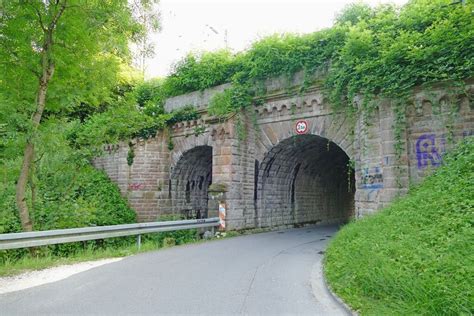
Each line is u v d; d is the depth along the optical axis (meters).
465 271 4.91
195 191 22.56
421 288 4.69
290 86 15.95
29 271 7.74
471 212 7.15
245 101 16.77
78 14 10.80
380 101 11.83
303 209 21.61
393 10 15.17
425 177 10.95
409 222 7.96
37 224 14.16
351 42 12.86
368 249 6.99
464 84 10.49
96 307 5.22
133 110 16.80
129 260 9.17
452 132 10.73
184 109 20.28
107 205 19.22
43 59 11.07
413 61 11.16
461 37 10.53
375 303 5.04
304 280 7.01
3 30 10.68
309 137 16.34
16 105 10.77
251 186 17.17
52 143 11.80
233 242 13.30
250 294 5.98
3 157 13.09
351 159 14.05
